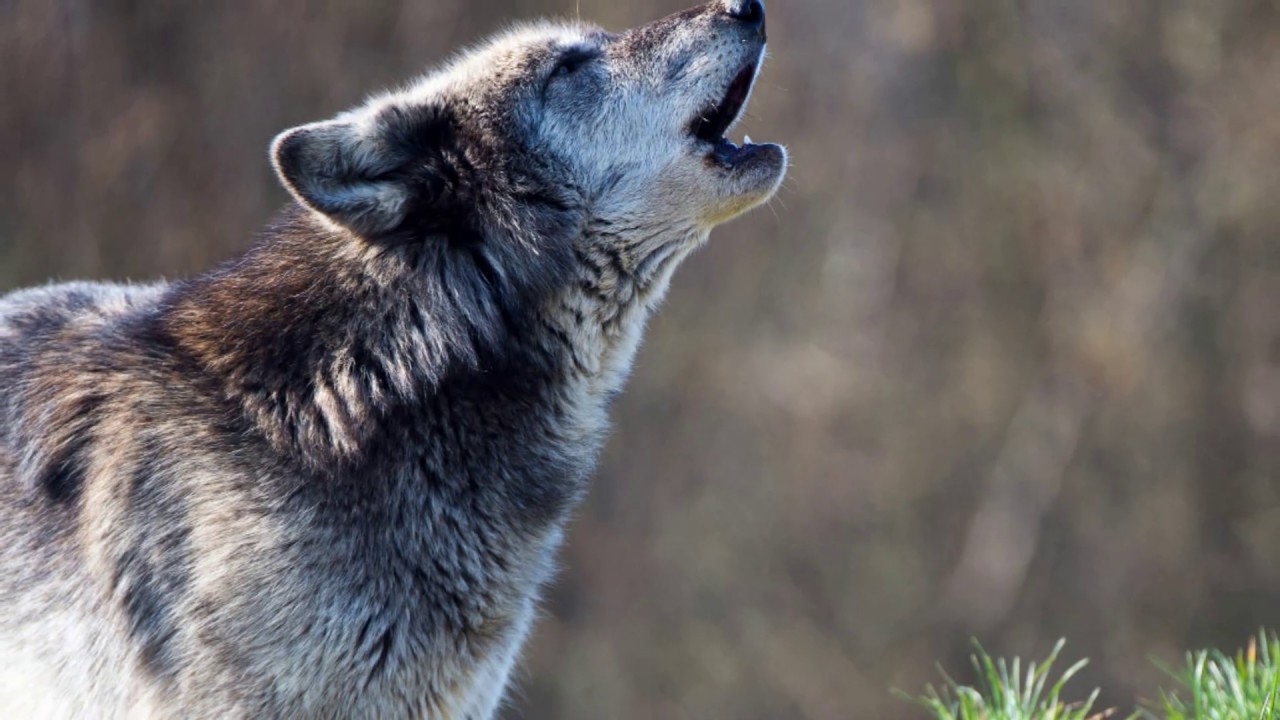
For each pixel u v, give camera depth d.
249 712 4.93
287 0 16.12
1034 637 20.03
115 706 5.05
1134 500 20.56
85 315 5.73
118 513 5.07
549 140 5.67
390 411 5.19
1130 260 20.77
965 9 20.72
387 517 5.12
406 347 5.24
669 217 5.80
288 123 16.16
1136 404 20.56
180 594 4.95
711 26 5.89
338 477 5.08
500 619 5.37
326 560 5.02
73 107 15.87
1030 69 20.75
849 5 20.48
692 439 19.28
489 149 5.59
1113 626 20.17
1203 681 6.02
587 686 18.00
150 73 15.93
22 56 15.74
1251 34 20.75
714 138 5.97
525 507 5.41
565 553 18.23
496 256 5.47
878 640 19.56
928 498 20.25
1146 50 20.81
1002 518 20.33
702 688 18.50
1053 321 20.75
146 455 5.09
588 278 5.67
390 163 5.45
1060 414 20.59
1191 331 20.88
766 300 19.92
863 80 20.50
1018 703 6.19
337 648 5.01
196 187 16.00
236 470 5.02
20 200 15.84
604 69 5.81
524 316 5.50
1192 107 20.73
